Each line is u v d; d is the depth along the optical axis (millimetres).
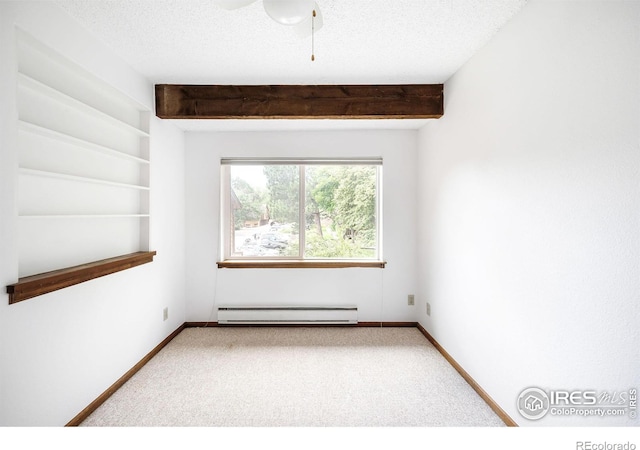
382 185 3352
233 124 3070
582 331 1296
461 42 1998
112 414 1883
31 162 1584
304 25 1503
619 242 1145
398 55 2168
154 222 2648
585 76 1270
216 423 1806
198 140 3312
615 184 1155
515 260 1715
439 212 2756
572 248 1341
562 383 1396
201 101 2633
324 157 3326
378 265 3332
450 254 2531
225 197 3428
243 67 2328
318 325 3332
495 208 1902
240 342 2932
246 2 1241
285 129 3271
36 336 1520
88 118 1974
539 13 1521
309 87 2648
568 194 1359
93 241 2021
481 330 2066
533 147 1570
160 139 2750
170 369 2426
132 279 2348
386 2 1615
